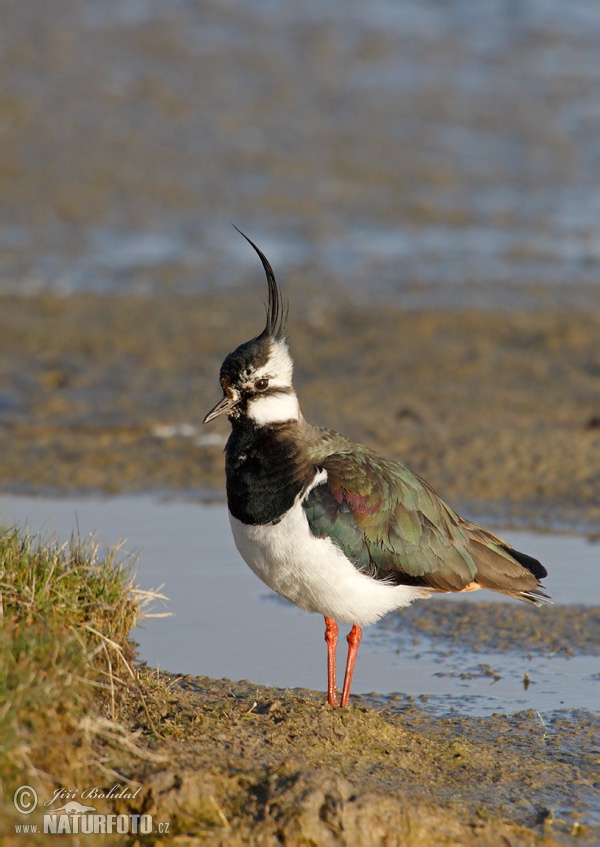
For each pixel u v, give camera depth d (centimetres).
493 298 2312
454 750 823
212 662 984
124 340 2042
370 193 2847
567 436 1588
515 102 3444
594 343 2064
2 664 690
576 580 1177
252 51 3647
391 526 852
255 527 845
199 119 3158
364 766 776
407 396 1775
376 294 2302
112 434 1620
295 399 873
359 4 4191
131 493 1417
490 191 2917
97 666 791
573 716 898
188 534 1281
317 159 2995
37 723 692
